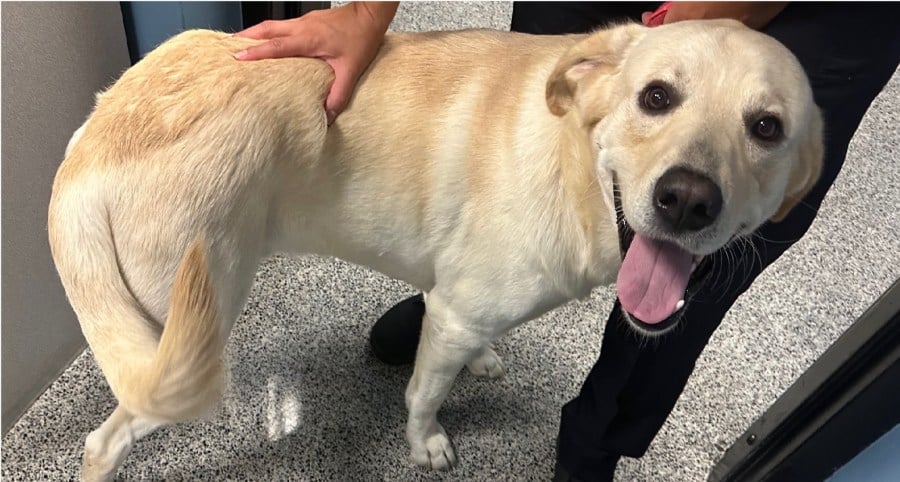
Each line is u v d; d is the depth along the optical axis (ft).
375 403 4.85
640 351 3.71
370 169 3.37
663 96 2.88
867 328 3.65
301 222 3.60
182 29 4.78
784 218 3.50
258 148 3.12
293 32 3.24
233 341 4.95
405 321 4.94
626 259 3.08
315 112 3.21
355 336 5.20
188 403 2.82
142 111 3.05
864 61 3.15
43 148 3.99
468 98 3.34
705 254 2.84
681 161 2.67
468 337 3.79
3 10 3.39
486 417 4.91
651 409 4.06
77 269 3.02
